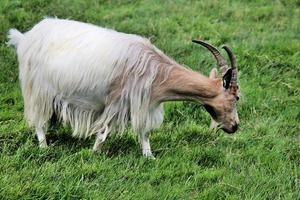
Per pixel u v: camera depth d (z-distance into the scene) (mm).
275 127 21625
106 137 19234
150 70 18000
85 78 17844
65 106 18547
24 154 18000
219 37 29172
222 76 18281
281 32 30406
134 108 18047
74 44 18000
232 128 18719
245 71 26031
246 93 23797
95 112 18594
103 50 17812
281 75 25953
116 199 15852
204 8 32906
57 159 18078
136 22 30422
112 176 17062
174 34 29500
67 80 18000
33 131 19797
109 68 17766
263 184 17516
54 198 15789
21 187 15758
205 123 21922
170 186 16859
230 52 17938
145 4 33250
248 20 31953
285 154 19828
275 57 27125
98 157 18250
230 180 17578
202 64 26250
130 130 20109
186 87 18203
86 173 17156
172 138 20375
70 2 32062
